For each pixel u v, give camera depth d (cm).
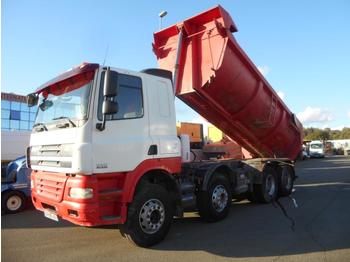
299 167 2744
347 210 916
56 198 595
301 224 775
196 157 1012
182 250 607
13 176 1022
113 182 590
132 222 602
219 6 823
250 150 1191
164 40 934
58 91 639
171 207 663
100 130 568
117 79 575
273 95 1059
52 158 605
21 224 823
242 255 579
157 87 672
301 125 1308
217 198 803
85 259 571
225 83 885
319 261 546
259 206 996
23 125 2052
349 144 7275
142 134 630
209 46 855
